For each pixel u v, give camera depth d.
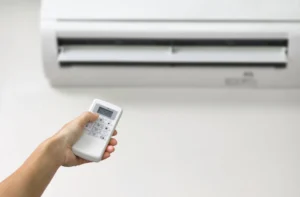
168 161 1.95
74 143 1.37
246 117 2.04
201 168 1.93
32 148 1.97
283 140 1.99
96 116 1.42
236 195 1.88
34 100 2.08
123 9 2.02
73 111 2.05
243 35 1.99
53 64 2.03
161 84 2.10
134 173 1.92
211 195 1.88
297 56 2.01
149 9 2.02
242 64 2.03
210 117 2.04
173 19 2.00
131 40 2.01
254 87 2.11
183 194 1.88
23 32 2.24
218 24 2.00
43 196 1.87
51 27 1.98
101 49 2.03
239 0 2.04
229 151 1.97
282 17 2.01
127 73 2.06
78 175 1.92
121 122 2.02
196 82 2.09
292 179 1.91
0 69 2.15
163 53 2.01
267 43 2.02
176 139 1.99
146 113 2.05
